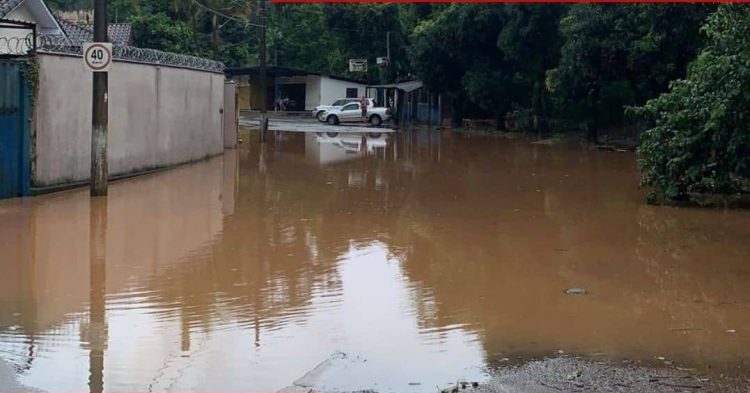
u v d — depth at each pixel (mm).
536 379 5762
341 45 59812
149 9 49000
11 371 5891
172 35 44625
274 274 9070
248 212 13289
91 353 6336
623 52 26797
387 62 54531
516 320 7344
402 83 52844
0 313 7379
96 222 11992
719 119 13281
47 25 25078
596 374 5855
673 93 14445
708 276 9008
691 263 9633
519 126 38562
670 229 11875
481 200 15000
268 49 62062
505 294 8273
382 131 40250
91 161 14703
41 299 7875
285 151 26188
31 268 9133
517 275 9078
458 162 22906
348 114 47125
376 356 6348
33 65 13859
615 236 11352
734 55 13336
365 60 56688
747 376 5801
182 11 49250
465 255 10133
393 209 13836
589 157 24969
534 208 13992
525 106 39250
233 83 26516
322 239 11117
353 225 12234
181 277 8867
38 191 14258
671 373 5875
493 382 5715
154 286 8461
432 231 11758
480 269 9375
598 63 27578
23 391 5504
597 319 7367
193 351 6418
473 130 41375
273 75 58531
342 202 14617
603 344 6633
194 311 7562
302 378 5852
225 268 9320
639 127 29406
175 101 19703
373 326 7152
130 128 17281
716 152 13930
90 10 55156
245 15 52938
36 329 6926
